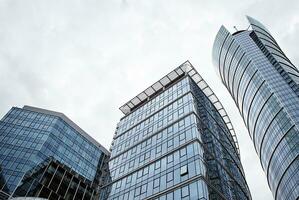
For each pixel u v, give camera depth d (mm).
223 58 147750
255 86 107750
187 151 44875
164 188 41125
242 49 129375
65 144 87375
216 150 51781
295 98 88000
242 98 118375
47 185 73750
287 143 76938
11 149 74625
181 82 68688
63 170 81188
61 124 90188
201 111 59812
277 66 109188
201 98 66562
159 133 55875
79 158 89500
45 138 81625
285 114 83562
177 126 53344
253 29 142875
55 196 74125
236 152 67750
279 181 75500
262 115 96125
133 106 80938
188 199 36312
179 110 58156
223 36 152750
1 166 69062
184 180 39688
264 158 91375
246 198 50406
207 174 40469
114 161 59625
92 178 89250
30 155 74562
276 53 122625
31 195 67875
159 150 50844
